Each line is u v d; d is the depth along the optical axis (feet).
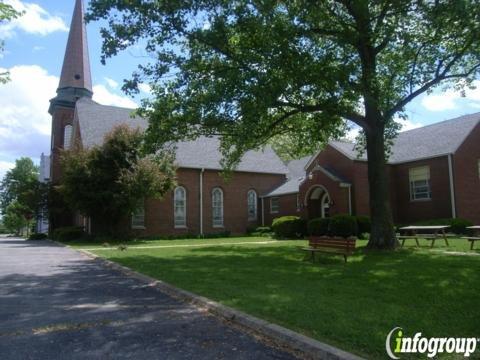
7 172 238.48
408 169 98.17
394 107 55.83
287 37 46.32
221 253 58.70
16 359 17.63
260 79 46.03
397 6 46.70
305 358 17.69
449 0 42.68
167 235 107.65
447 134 96.37
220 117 53.01
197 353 18.24
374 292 28.55
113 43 49.52
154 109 56.08
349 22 55.47
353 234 80.28
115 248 71.77
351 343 18.16
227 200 118.83
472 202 90.27
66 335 21.01
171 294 31.40
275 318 22.47
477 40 48.06
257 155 129.90
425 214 93.81
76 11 154.81
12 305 27.84
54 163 142.00
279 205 117.08
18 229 306.35
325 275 36.42
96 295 31.22
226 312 24.38
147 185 89.04
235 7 48.14
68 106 146.10
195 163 114.21
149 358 17.66
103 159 91.04
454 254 48.34
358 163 94.79
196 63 51.98
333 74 46.11
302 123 66.59
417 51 53.62
